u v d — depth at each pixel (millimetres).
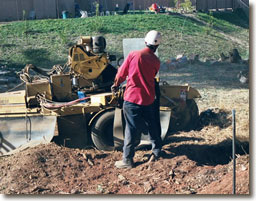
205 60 17406
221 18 26672
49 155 6012
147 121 5844
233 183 4594
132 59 5598
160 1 30656
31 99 6609
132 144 5773
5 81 13266
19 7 24828
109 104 6336
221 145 6586
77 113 6395
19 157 6031
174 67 15766
